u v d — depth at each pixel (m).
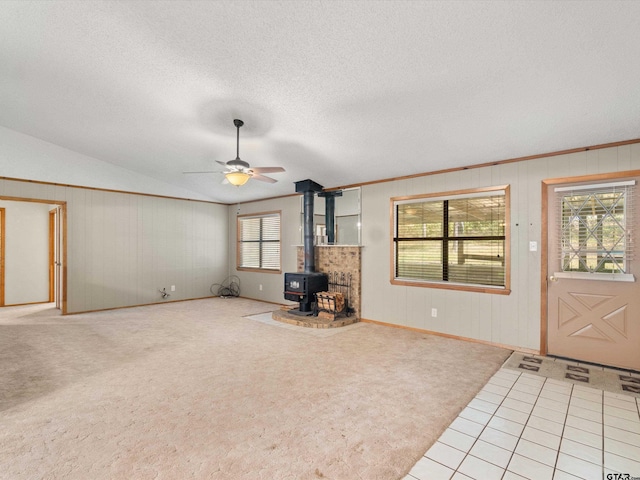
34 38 2.94
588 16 2.02
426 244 4.92
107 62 3.17
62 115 4.45
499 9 2.05
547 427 2.34
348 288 5.69
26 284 7.02
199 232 7.92
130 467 1.90
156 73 3.25
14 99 4.12
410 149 4.14
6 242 6.80
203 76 3.19
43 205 7.23
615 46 2.22
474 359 3.70
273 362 3.60
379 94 3.11
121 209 6.66
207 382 3.08
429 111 3.27
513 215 4.07
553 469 1.90
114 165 6.49
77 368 3.43
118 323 5.38
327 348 4.09
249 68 2.97
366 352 3.94
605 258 3.52
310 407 2.61
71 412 2.53
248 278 7.95
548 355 3.82
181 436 2.21
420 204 4.98
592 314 3.57
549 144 3.63
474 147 3.88
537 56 2.39
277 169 3.83
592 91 2.70
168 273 7.37
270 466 1.92
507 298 4.10
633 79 2.51
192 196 7.77
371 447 2.10
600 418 2.46
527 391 2.90
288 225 7.04
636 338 3.34
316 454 2.03
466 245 4.55
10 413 2.51
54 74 3.47
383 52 2.56
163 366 3.48
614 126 3.15
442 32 2.29
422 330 4.85
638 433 2.26
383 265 5.30
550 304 3.82
